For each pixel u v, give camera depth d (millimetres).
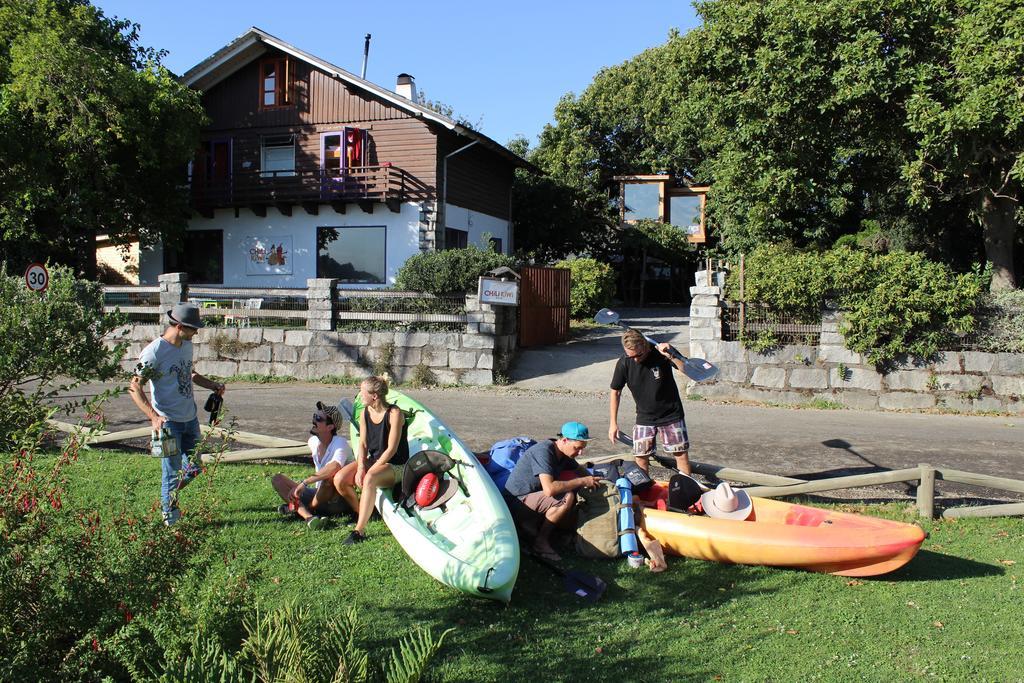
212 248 23812
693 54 18109
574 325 20672
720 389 13000
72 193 19406
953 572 5484
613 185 33031
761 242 22703
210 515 3736
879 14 14930
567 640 4383
